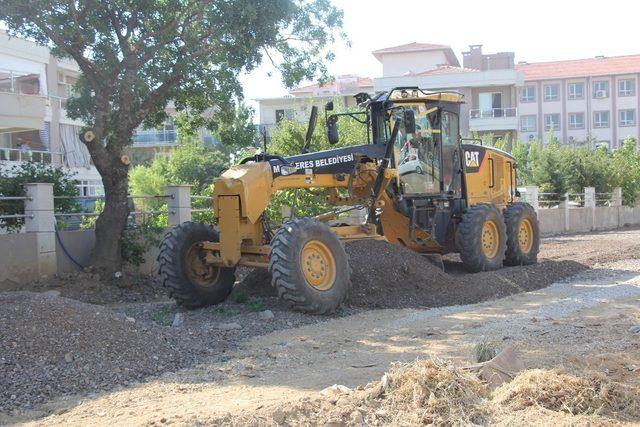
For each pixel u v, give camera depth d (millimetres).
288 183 10477
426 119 12852
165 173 36688
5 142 30125
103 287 12531
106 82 12891
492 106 48719
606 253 17312
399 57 55656
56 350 6781
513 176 16031
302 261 9500
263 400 5621
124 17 13219
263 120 53344
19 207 13047
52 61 34406
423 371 5340
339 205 11695
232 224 9812
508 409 5113
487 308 10203
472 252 13000
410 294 10758
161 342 7500
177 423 4855
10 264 11930
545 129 64125
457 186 13562
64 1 11922
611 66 64125
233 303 10531
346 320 9336
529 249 14953
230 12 12117
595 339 7602
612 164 37062
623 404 5211
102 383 6332
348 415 5008
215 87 13969
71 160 35188
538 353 6973
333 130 11953
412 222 12602
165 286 10312
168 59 13695
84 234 13516
